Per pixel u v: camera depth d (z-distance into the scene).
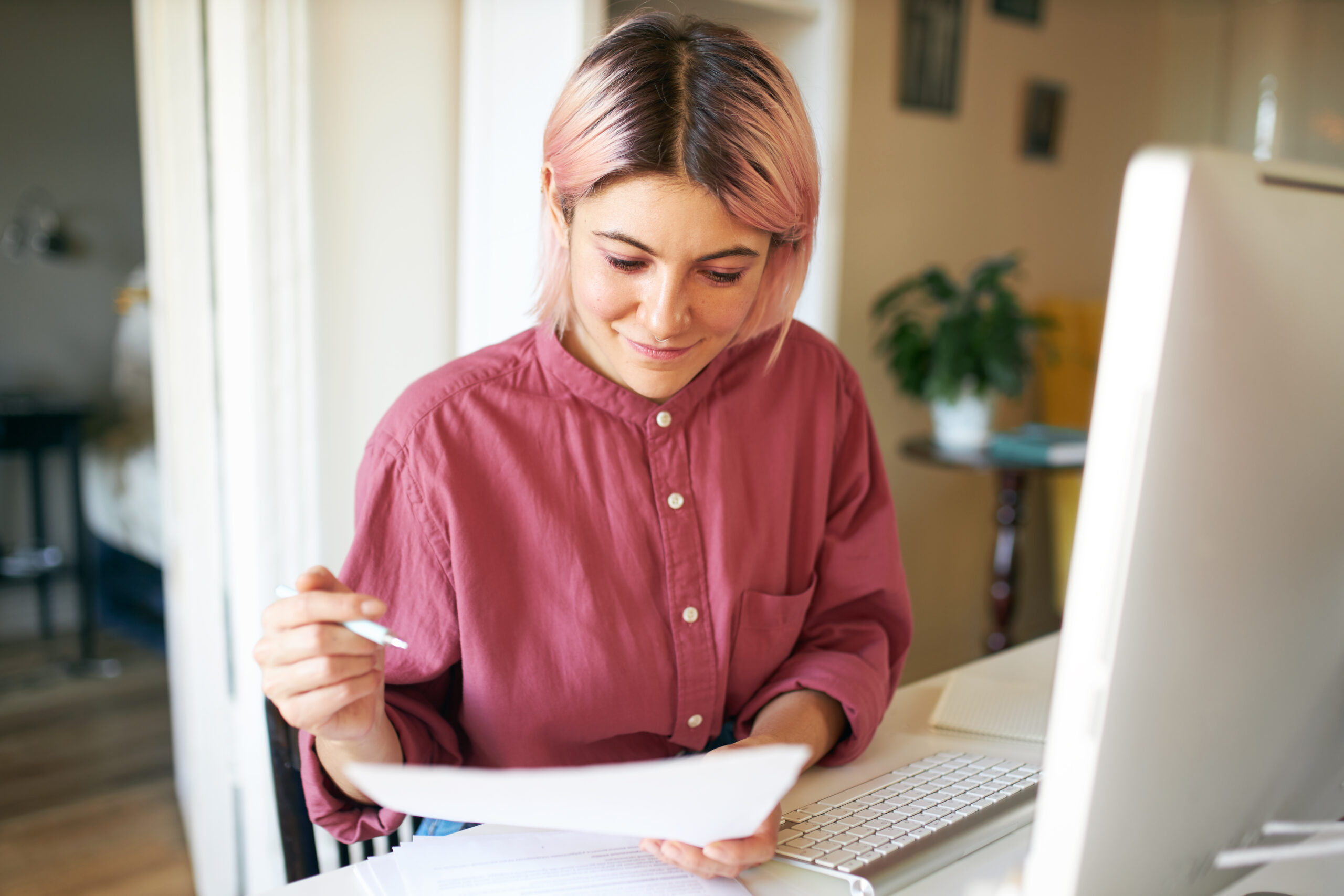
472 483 0.80
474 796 0.47
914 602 3.14
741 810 0.50
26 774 2.44
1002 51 3.06
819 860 0.64
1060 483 3.11
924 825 0.69
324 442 1.96
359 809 0.75
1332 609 0.53
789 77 0.72
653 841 0.63
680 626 0.83
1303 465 0.47
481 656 0.79
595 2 1.71
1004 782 0.77
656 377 0.76
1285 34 3.31
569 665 0.80
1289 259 0.42
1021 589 3.41
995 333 2.60
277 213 1.79
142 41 1.90
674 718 0.84
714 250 0.68
